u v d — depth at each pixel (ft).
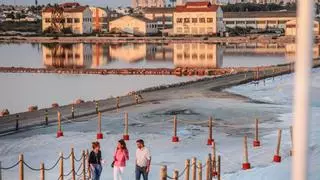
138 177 62.75
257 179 63.31
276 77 222.69
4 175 71.26
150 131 110.73
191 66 316.40
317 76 211.00
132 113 134.92
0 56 397.60
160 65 326.65
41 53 424.46
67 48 479.41
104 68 303.27
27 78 257.96
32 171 74.08
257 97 167.32
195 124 119.55
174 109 141.90
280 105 150.00
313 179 53.98
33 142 98.02
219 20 641.81
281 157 82.33
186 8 642.63
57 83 237.66
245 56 390.83
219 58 375.86
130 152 89.20
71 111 135.23
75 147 93.40
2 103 180.04
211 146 93.81
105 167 76.74
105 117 128.57
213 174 67.67
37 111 135.64
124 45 517.55
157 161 81.20
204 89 185.57
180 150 90.74
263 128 113.80
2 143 97.60
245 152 75.97
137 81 244.01
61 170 63.82
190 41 560.20
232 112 136.87
